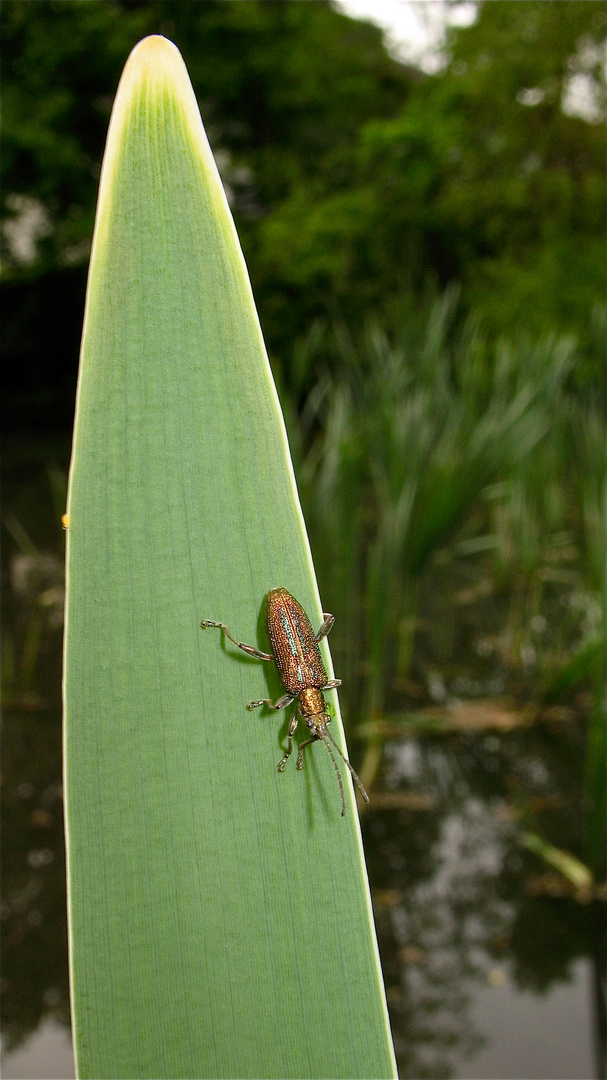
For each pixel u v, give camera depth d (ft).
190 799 0.42
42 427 6.56
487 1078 1.09
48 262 6.79
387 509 1.79
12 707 2.03
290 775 0.43
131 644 0.42
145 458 0.42
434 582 2.75
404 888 1.44
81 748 0.41
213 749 0.42
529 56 5.49
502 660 2.20
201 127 0.41
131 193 0.41
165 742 0.42
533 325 4.76
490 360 3.24
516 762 1.77
